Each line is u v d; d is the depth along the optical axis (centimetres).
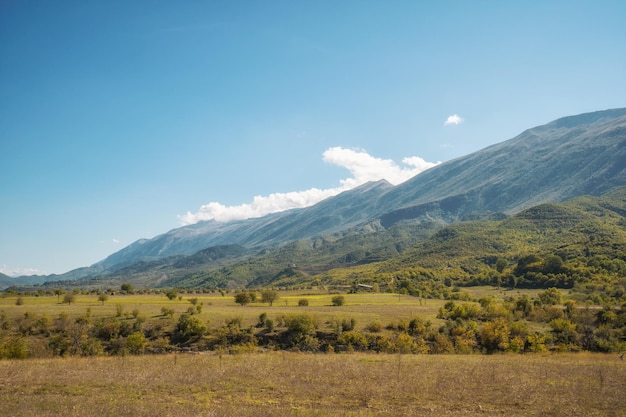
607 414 2578
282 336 8100
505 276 18012
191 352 7031
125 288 17600
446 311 9738
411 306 11650
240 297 12231
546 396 2958
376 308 11081
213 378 3359
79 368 3728
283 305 12038
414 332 8100
